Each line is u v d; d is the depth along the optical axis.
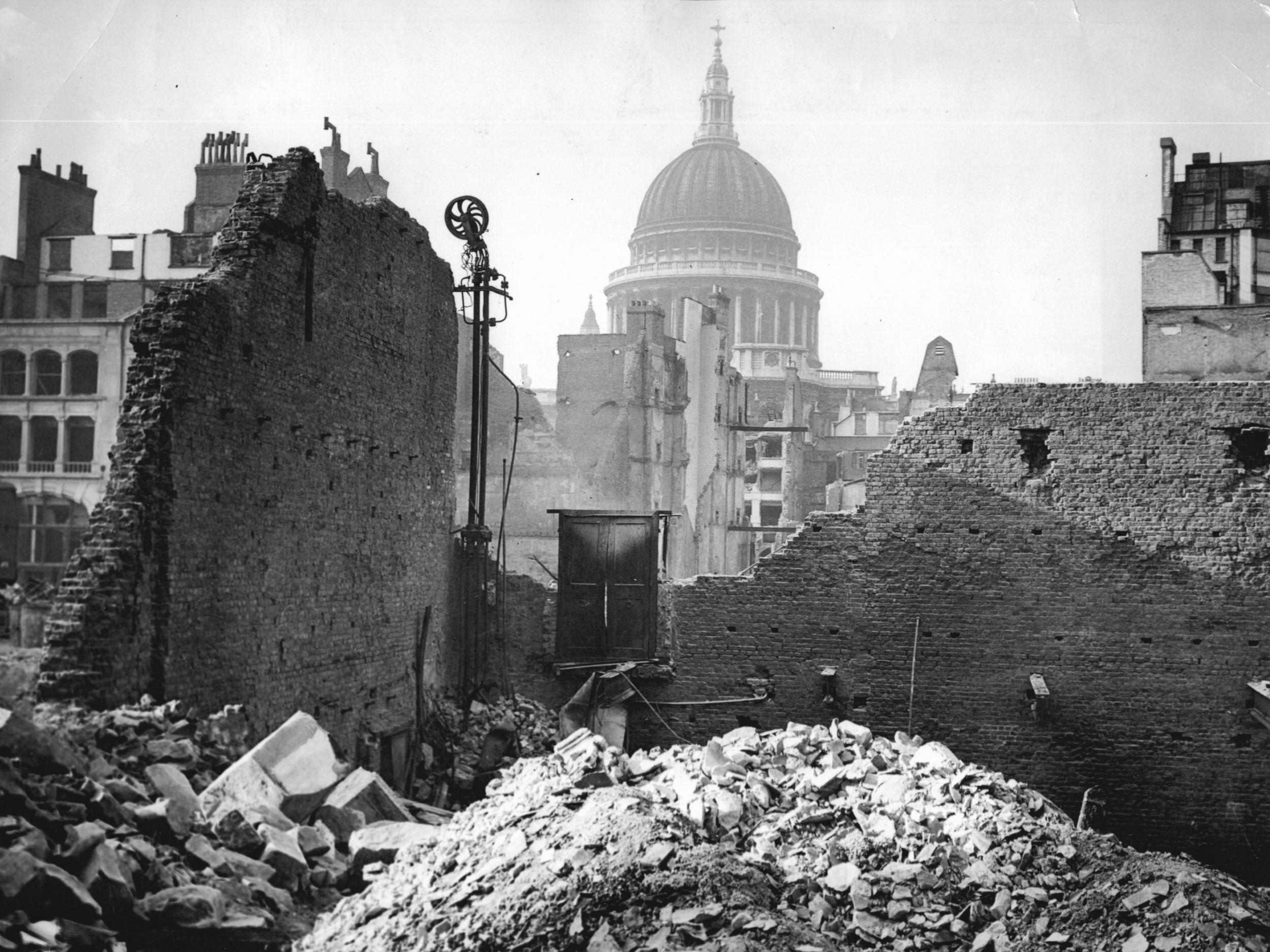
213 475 19.89
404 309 27.95
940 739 31.94
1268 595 31.19
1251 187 55.84
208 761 17.73
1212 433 31.53
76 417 36.72
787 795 19.53
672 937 15.00
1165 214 56.44
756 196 113.50
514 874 16.23
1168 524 31.58
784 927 15.36
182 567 19.03
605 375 66.94
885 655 32.16
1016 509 31.98
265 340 21.44
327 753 18.11
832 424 104.12
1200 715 31.33
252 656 21.05
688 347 77.44
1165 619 31.50
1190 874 17.62
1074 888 17.61
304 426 22.91
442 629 31.11
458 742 29.48
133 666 18.09
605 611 32.53
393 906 15.73
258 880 15.33
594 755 20.38
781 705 32.34
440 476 30.88
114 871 13.47
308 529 23.14
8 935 12.16
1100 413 31.88
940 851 17.80
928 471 32.28
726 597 32.59
